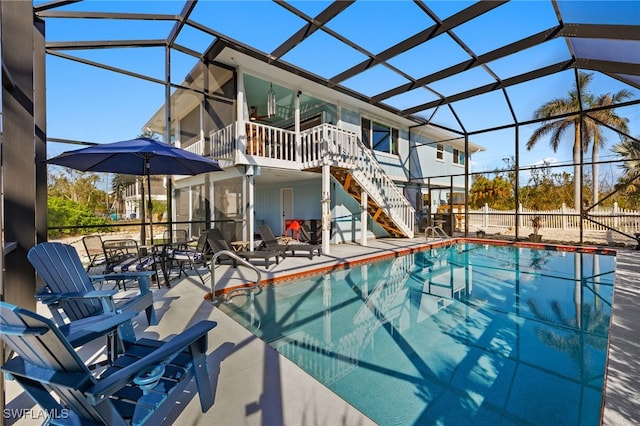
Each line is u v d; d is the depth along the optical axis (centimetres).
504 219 1426
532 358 311
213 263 468
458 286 597
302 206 1194
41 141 434
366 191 969
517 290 566
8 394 210
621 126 1816
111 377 141
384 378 275
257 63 774
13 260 320
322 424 179
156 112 870
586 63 700
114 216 809
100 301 280
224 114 787
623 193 1653
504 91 904
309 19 566
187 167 546
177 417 186
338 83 827
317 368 293
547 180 2009
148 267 518
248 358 262
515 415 225
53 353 133
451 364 300
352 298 521
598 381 270
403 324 407
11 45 312
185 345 171
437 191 1580
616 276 557
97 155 449
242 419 184
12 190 319
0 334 132
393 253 873
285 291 553
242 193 827
